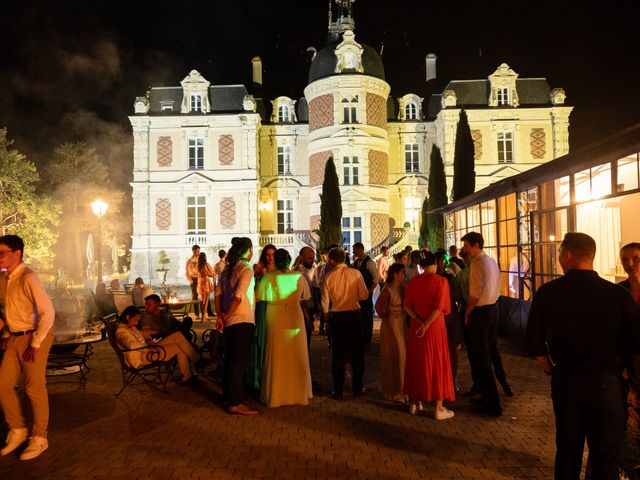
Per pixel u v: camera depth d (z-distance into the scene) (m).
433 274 7.02
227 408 7.32
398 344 7.87
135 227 37.28
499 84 38.38
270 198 39.41
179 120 37.47
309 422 6.82
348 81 36.09
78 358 9.54
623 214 12.38
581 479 5.13
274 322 7.58
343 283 8.01
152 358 8.54
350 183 36.00
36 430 5.77
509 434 6.27
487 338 7.19
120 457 5.61
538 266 12.02
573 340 3.80
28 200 36.31
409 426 6.62
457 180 21.33
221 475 5.12
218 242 37.34
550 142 37.88
